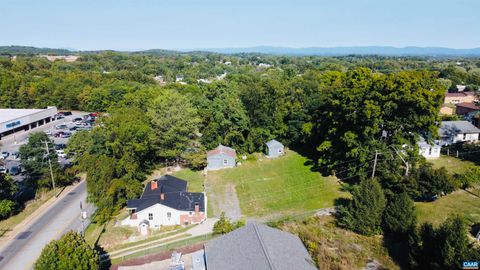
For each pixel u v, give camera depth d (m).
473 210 37.41
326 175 52.28
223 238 28.41
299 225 36.94
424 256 27.22
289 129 64.50
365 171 44.69
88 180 39.19
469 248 25.50
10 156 62.62
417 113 43.66
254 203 44.16
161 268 30.75
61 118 96.12
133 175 45.06
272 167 57.78
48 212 42.06
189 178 53.41
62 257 24.84
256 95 63.53
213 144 62.00
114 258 32.44
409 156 42.94
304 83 66.75
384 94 44.88
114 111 62.94
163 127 55.19
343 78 63.84
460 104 82.19
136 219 38.84
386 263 29.75
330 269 28.69
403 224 32.94
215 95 66.56
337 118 50.03
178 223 39.16
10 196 42.19
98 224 39.16
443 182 38.19
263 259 23.50
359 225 34.62
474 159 52.59
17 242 35.22
